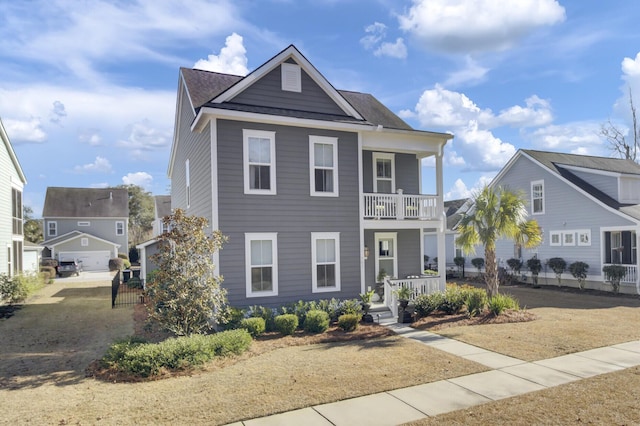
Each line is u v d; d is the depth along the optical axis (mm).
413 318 12414
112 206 44438
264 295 12133
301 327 11227
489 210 13375
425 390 6570
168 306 9312
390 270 15953
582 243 20984
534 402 6012
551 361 8164
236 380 7051
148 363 7402
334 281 13195
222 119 11852
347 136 13625
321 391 6492
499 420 5402
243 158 12062
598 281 20125
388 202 14359
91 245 39250
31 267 25562
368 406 5930
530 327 11289
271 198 12367
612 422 5305
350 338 10188
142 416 5641
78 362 8672
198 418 5543
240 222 11922
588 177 21859
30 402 6305
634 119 35500
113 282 16469
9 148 18812
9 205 19188
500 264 25922
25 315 14430
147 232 60906
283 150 12617
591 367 7742
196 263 9352
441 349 9133
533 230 13484
